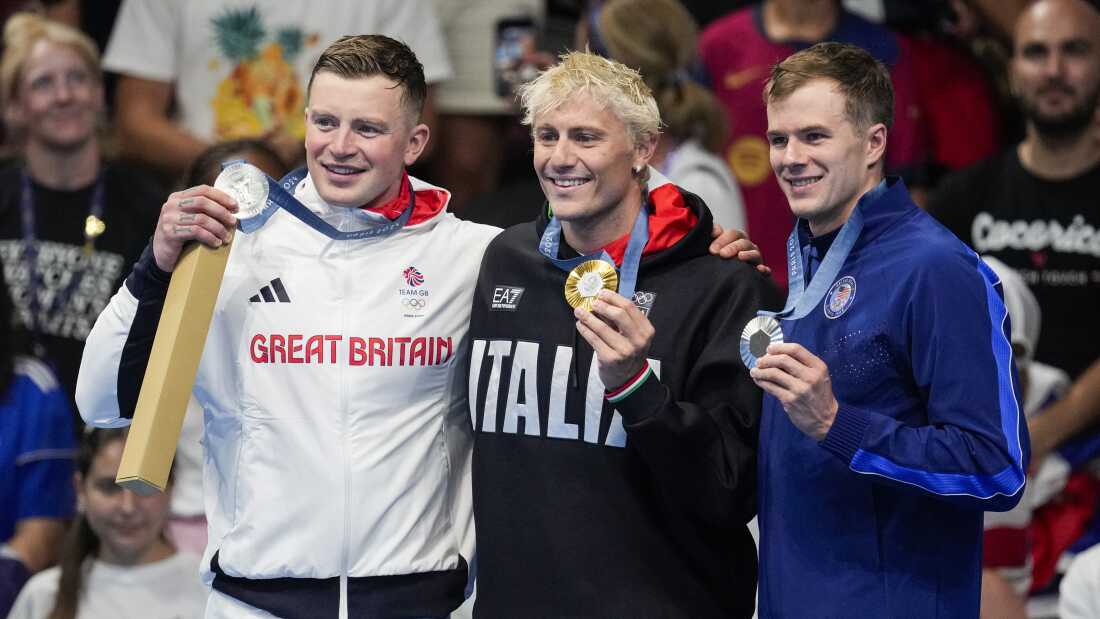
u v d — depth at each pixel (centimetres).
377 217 1366
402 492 1356
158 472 1232
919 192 2356
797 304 1277
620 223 1348
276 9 2336
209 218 1266
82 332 2195
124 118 2358
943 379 1197
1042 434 2012
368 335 1357
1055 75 2138
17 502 2030
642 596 1308
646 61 1975
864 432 1188
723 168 1992
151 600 1853
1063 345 2150
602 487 1320
